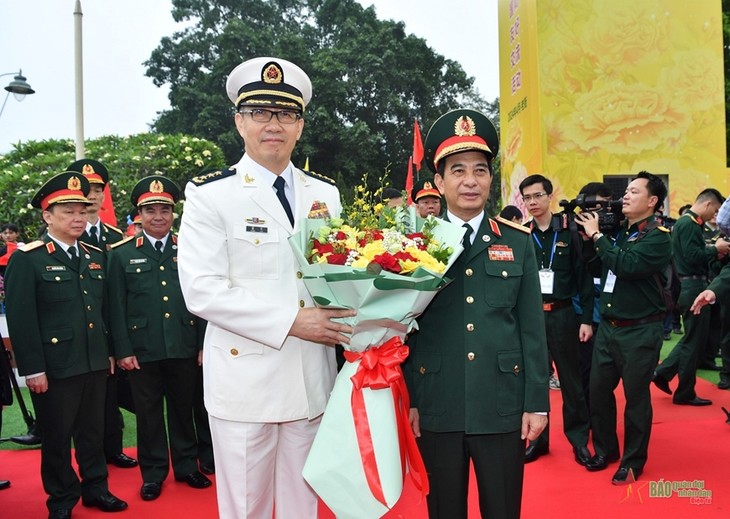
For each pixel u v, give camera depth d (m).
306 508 2.25
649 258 3.22
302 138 19.17
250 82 2.12
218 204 2.06
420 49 21.52
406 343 2.18
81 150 7.55
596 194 3.84
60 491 3.16
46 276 3.11
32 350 3.01
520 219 5.66
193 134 20.69
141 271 3.61
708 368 6.16
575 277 3.85
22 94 8.34
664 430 4.29
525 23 9.95
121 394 3.94
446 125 2.12
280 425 2.21
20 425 4.88
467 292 2.07
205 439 3.89
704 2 9.80
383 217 2.09
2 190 9.95
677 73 9.85
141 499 3.47
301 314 1.96
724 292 3.98
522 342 2.11
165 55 23.67
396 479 1.89
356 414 1.91
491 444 2.04
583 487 3.38
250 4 23.94
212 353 2.14
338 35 22.55
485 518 2.07
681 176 9.93
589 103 9.77
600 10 9.68
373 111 21.23
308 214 2.22
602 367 3.57
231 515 2.12
